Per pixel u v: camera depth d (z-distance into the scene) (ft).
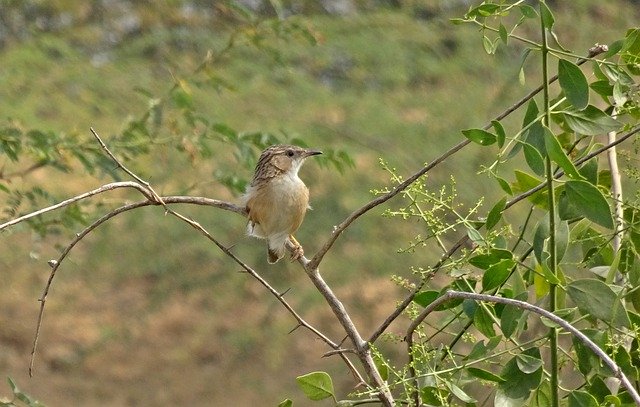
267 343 65.16
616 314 17.20
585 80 17.01
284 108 52.11
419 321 17.81
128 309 70.74
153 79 50.78
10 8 51.83
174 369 69.97
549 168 17.22
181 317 70.95
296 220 25.88
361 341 19.44
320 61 52.60
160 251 55.62
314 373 18.83
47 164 33.01
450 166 50.14
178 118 36.50
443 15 54.85
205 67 34.30
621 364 17.58
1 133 32.35
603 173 21.12
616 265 18.07
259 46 34.60
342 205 51.55
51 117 48.85
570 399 17.42
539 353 17.67
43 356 72.54
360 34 53.31
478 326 18.39
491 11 17.57
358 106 53.01
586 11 52.70
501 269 17.67
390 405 18.39
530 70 51.11
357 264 51.70
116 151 32.73
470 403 18.44
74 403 68.74
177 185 44.32
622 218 18.93
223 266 56.03
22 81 48.60
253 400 66.08
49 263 19.51
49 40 49.70
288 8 52.29
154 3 52.19
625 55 18.94
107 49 54.60
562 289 18.02
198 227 20.15
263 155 26.25
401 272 51.29
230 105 50.42
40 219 32.01
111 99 49.42
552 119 19.39
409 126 52.13
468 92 52.44
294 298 56.80
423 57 53.01
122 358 72.49
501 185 17.44
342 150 31.96
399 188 18.62
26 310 72.18
